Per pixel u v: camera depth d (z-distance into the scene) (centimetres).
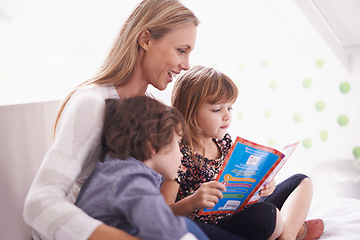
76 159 95
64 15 227
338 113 221
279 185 134
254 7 205
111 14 238
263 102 252
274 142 250
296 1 184
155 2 117
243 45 249
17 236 125
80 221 82
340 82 217
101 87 110
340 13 188
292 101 239
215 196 105
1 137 120
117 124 97
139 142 95
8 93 192
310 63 227
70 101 104
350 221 131
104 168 93
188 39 117
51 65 235
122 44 116
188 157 121
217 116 123
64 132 96
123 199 82
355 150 217
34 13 217
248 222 108
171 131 98
